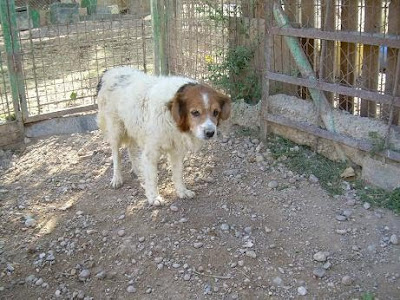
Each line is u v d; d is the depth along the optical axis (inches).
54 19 157.0
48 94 130.5
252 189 85.3
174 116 73.5
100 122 90.7
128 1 141.8
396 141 77.8
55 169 98.1
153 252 71.0
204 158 96.4
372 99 77.8
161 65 126.1
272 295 62.9
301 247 70.7
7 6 103.7
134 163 92.2
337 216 76.1
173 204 81.5
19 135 110.7
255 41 101.0
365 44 79.9
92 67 150.3
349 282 63.7
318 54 92.9
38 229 79.0
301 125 90.9
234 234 73.8
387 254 68.3
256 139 100.4
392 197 78.1
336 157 89.0
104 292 65.7
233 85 106.3
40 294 66.2
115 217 80.0
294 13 93.1
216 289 64.2
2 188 92.3
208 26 109.5
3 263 71.7
